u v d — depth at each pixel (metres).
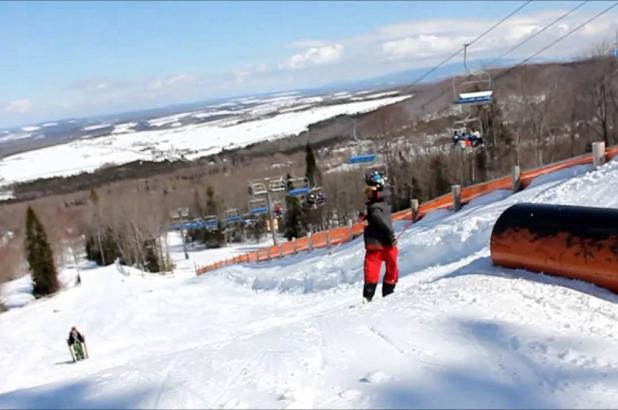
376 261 7.00
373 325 4.52
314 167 75.69
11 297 66.56
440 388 3.20
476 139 25.67
